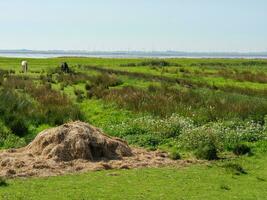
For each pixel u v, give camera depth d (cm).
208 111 2708
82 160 1716
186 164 1777
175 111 2744
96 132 1861
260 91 4066
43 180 1484
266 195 1375
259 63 10756
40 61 9538
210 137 2069
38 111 2623
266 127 2402
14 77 4303
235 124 2431
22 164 1634
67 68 5419
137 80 4500
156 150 2017
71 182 1462
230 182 1518
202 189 1420
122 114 2775
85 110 2920
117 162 1734
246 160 1869
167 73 6053
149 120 2436
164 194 1353
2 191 1345
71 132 1792
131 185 1443
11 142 2092
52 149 1734
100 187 1412
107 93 3366
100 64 8488
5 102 2631
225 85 4572
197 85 4362
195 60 12212
